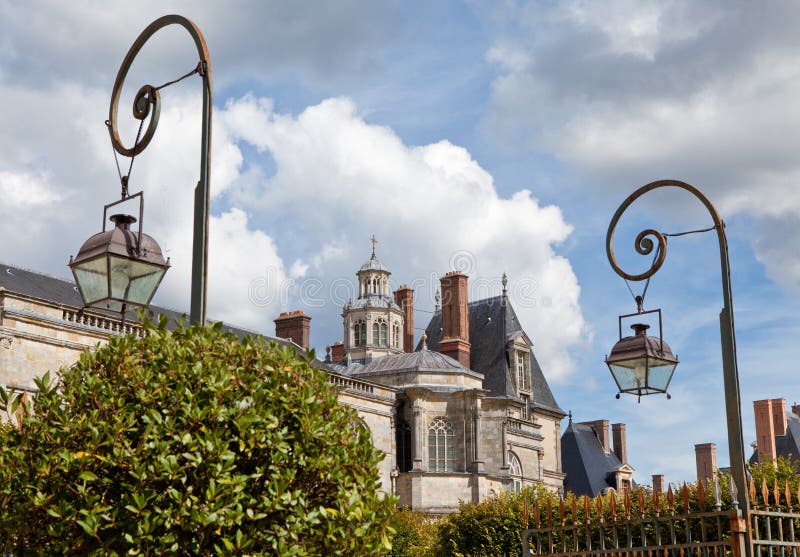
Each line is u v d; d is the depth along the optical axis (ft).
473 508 134.72
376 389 182.60
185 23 42.70
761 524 72.18
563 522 47.16
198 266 39.42
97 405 33.65
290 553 32.35
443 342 213.46
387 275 261.85
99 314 125.29
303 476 34.47
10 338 114.62
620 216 58.54
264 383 35.27
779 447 250.57
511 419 199.21
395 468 182.29
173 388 33.99
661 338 56.65
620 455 273.75
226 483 32.04
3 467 32.78
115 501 32.48
